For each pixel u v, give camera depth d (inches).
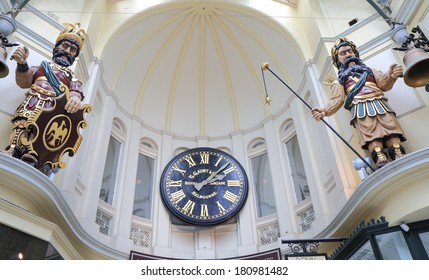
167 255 311.9
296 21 374.6
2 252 155.1
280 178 345.7
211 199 336.5
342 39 263.0
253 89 406.0
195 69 410.0
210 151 368.5
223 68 409.7
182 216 323.6
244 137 392.8
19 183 179.8
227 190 343.0
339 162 271.6
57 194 193.5
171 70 406.0
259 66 400.5
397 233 194.9
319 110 246.4
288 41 366.3
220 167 357.1
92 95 298.4
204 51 407.2
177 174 350.9
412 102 245.0
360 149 257.4
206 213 328.2
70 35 243.1
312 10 346.0
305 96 343.6
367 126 222.7
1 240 156.3
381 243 191.6
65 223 210.8
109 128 331.0
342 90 246.2
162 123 397.1
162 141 382.9
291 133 357.7
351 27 320.5
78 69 282.0
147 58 390.6
